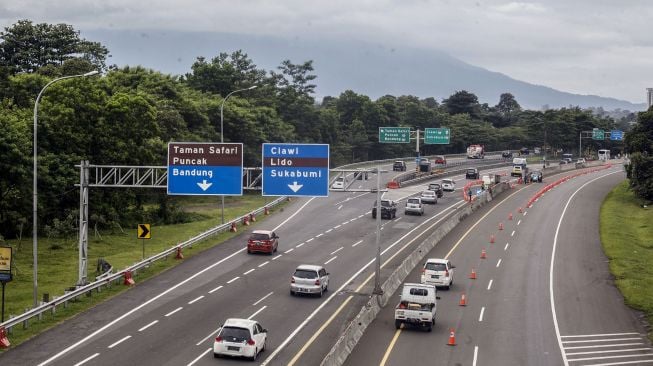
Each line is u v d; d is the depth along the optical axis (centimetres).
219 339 3450
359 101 17462
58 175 6906
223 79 13475
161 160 8300
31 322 4009
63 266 5728
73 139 7144
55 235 6775
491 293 5288
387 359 3628
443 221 8662
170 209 8175
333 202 9888
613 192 11975
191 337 3819
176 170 4897
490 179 12475
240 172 4850
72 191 7112
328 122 15662
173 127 9556
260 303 4638
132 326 4003
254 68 15288
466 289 5394
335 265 5972
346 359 3597
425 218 8894
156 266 5612
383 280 5444
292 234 7419
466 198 10712
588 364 3719
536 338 4175
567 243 7456
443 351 3812
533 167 16825
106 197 7438
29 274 5397
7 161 6178
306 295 4916
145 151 7562
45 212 6862
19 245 6288
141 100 7581
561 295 5303
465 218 8956
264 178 4841
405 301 4231
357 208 9456
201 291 4912
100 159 7319
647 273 6197
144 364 3341
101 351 3528
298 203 9606
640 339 4244
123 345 3638
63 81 7344
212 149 4866
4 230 6681
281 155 4825
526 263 6419
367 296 4950
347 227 7981
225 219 8288
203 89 13375
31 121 6888
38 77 8344
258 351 3534
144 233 5703
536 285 5597
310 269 4906
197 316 4262
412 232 7806
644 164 10900
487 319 4553
